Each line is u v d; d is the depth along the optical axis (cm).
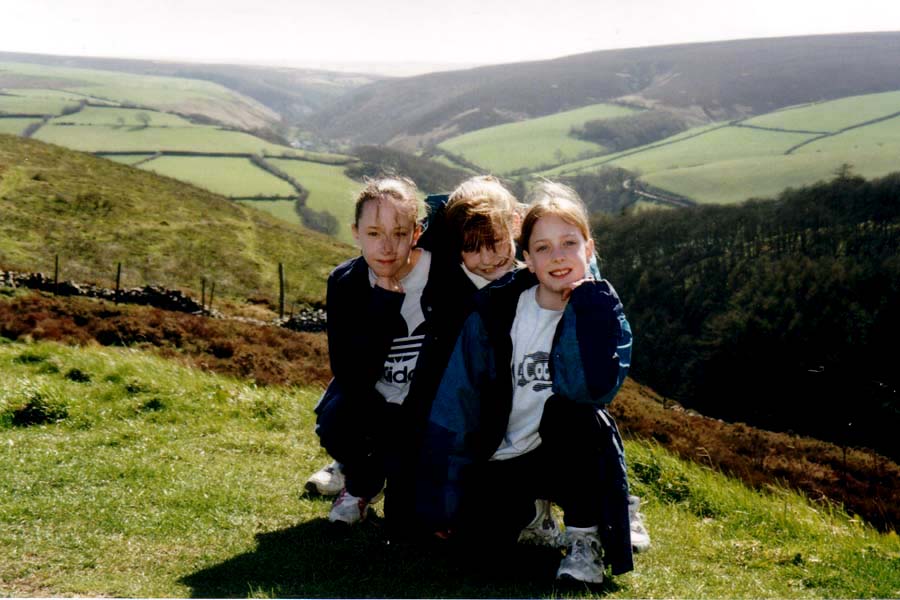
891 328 7550
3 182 8206
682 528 577
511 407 420
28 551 419
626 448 794
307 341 2706
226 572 411
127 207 8600
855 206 10656
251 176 19675
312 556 439
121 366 975
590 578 407
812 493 2225
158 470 581
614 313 400
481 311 413
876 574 486
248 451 684
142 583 389
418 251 444
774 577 473
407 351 450
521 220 438
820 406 6856
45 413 747
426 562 436
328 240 10388
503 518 432
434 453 414
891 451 5850
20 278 3431
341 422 464
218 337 2447
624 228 11762
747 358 7938
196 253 7644
